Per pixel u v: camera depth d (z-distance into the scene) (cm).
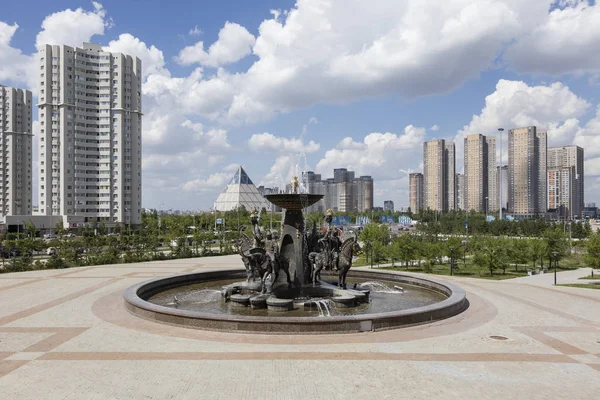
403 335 1631
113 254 4631
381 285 2833
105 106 9938
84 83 9744
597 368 1286
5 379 1168
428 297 2428
